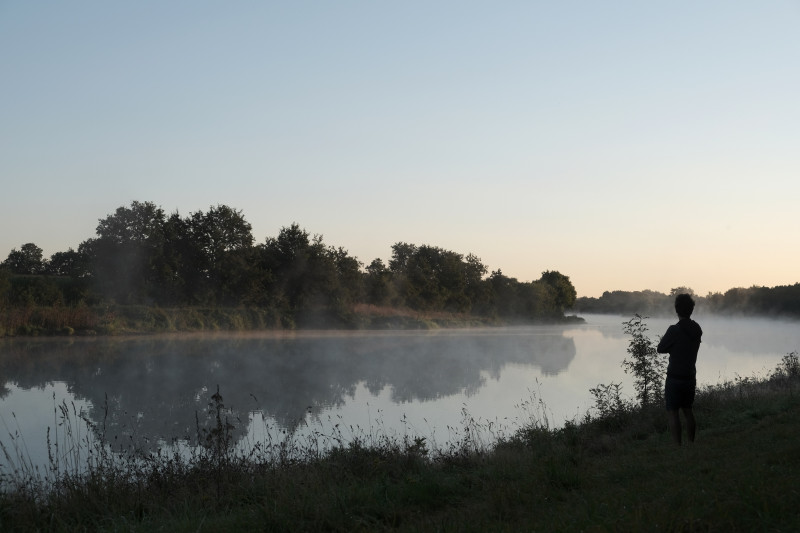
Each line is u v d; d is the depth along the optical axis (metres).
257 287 60.59
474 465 9.65
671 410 9.59
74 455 12.43
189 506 7.85
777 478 6.04
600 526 5.09
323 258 65.25
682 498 5.70
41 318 44.72
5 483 9.45
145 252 55.41
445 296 87.69
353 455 10.09
